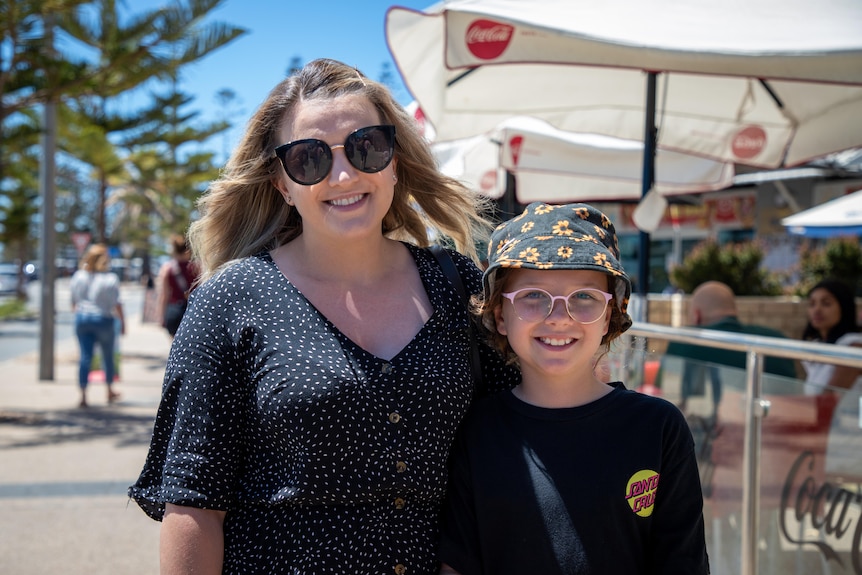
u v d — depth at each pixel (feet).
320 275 5.62
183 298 28.94
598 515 5.17
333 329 5.26
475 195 6.91
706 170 19.33
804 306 26.30
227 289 5.34
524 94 14.34
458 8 9.53
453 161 18.61
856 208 22.36
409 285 5.80
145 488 5.23
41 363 34.60
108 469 18.97
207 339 5.20
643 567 5.36
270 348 5.13
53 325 34.88
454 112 14.37
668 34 9.05
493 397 5.73
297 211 6.19
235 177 6.06
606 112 15.78
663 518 5.39
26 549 13.53
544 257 5.31
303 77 5.75
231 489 5.14
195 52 27.96
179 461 5.04
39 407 27.71
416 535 5.26
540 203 5.84
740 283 32.99
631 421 5.37
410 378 5.21
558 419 5.43
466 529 5.38
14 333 65.82
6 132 30.27
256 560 5.08
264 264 5.55
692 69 8.91
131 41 27.22
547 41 9.30
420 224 6.84
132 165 82.89
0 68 26.37
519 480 5.30
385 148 5.47
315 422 4.97
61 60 26.68
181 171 85.10
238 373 5.20
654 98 12.69
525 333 5.51
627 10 9.63
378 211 5.55
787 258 42.47
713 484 9.67
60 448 21.18
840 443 7.80
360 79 5.79
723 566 9.46
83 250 58.08
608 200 23.95
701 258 33.91
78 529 14.62
